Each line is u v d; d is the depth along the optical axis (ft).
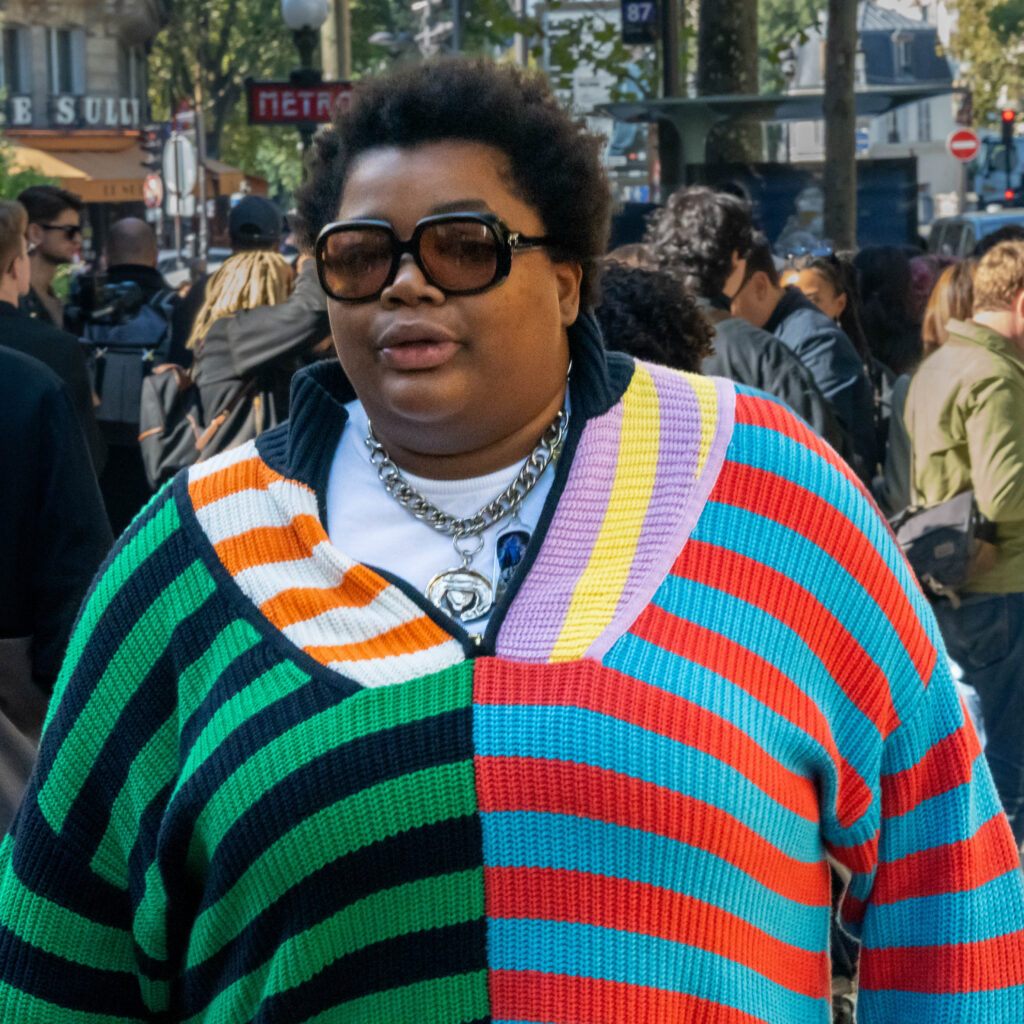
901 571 5.70
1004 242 16.03
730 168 36.06
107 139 91.86
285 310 17.92
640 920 5.10
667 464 5.61
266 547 5.69
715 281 15.89
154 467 18.75
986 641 15.93
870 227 37.01
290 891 5.30
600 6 55.16
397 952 5.25
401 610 5.48
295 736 5.27
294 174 127.65
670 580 5.39
